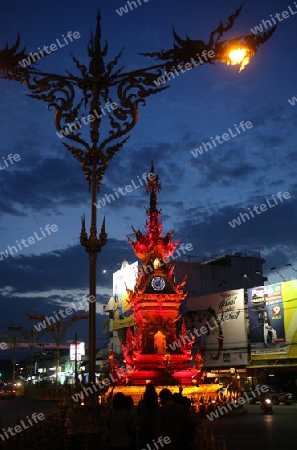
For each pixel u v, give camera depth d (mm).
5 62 11953
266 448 18641
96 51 12703
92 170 12516
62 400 15727
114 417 10297
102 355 87812
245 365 55750
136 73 12562
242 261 74312
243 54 12445
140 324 36781
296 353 50812
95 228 12242
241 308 57812
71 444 12688
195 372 35781
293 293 52438
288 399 48875
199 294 70000
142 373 34531
